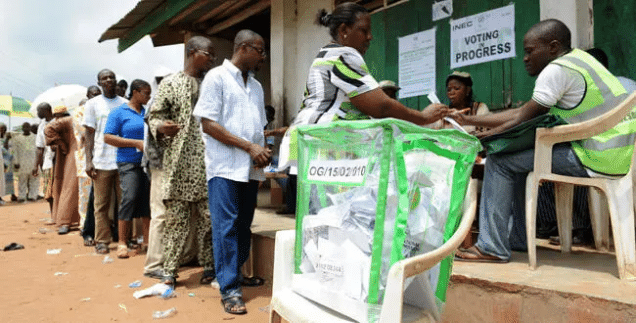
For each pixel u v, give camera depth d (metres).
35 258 5.16
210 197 3.30
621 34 3.79
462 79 4.22
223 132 3.17
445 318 2.65
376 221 1.52
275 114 6.75
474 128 4.12
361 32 2.46
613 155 2.43
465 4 4.77
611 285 2.27
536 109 2.61
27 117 21.12
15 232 7.10
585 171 2.48
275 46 6.82
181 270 4.52
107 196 5.36
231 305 3.23
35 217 9.08
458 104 4.29
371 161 1.59
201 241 4.04
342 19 2.44
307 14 6.50
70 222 7.00
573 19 3.89
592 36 3.93
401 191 1.52
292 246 1.96
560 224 3.16
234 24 8.40
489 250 2.86
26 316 3.21
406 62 5.39
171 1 7.11
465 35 4.79
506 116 2.80
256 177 3.58
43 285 4.02
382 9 5.66
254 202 3.69
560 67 2.57
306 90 2.54
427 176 1.64
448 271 1.71
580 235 3.50
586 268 2.67
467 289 2.54
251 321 3.07
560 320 2.18
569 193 3.12
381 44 5.70
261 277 4.17
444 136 1.61
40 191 15.12
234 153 3.25
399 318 1.42
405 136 1.54
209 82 3.22
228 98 3.27
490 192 2.86
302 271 1.85
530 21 4.25
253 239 4.27
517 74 4.37
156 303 3.48
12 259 5.12
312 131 1.78
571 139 2.49
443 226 1.68
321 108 2.41
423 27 5.19
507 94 4.46
